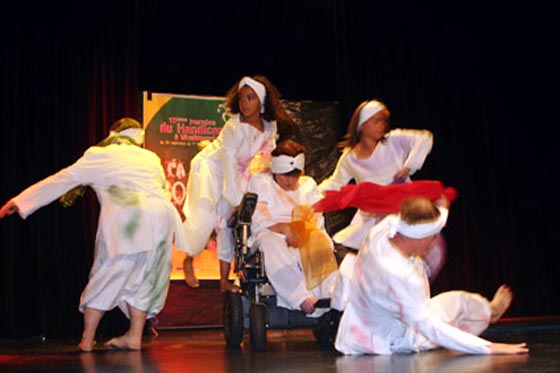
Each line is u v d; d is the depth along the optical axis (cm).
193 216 430
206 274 609
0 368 276
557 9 738
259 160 417
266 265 349
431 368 222
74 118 585
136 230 374
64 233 573
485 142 721
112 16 602
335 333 361
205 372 238
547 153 740
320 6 679
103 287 369
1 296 549
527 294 721
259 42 661
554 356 253
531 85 739
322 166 661
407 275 270
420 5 711
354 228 395
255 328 341
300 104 661
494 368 216
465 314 305
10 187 559
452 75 716
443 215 280
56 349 400
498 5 730
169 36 635
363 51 687
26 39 577
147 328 573
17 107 568
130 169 387
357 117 423
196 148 619
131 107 603
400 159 422
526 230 727
